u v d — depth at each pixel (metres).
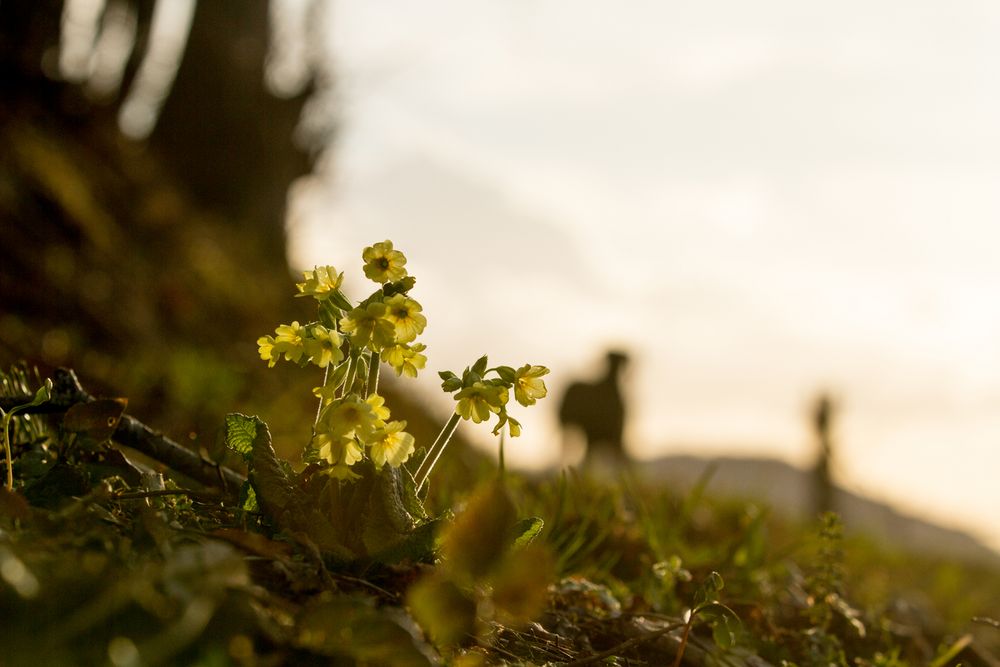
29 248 3.08
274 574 0.81
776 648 1.12
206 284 3.97
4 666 0.68
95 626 0.71
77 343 2.81
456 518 0.85
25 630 0.69
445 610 0.80
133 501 0.91
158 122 5.11
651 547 1.32
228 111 5.17
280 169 5.28
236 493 0.99
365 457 0.87
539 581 0.80
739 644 1.07
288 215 5.34
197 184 5.08
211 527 0.90
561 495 1.29
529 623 0.94
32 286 2.94
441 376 0.88
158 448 0.99
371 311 0.85
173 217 4.20
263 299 4.30
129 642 0.69
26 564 0.73
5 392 1.06
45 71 3.71
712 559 1.36
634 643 0.90
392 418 3.44
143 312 3.22
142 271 3.54
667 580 1.20
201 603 0.70
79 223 3.37
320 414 0.88
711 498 2.50
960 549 5.17
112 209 3.80
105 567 0.74
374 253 0.88
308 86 5.29
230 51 5.18
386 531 0.85
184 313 3.53
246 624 0.74
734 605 1.19
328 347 0.86
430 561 0.87
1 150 3.30
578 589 1.11
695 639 1.04
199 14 5.21
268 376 3.27
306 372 3.50
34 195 3.29
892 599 1.73
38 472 0.92
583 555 1.23
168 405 2.55
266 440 0.88
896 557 3.10
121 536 0.82
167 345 3.15
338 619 0.76
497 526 0.80
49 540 0.77
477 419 0.87
